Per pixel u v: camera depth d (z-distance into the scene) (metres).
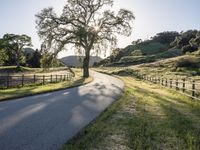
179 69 77.56
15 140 8.16
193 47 140.00
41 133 9.05
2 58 111.00
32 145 7.68
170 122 11.11
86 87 31.73
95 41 56.53
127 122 10.94
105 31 57.09
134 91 26.59
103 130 9.53
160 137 8.77
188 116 13.03
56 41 53.62
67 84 35.41
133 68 92.31
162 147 7.82
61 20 54.66
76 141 8.01
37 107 14.83
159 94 24.06
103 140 8.34
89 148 7.47
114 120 11.49
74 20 56.25
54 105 15.81
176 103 17.83
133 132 9.21
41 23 53.66
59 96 20.97
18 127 9.85
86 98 19.92
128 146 7.79
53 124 10.48
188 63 81.38
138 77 63.47
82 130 9.39
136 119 11.65
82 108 14.84
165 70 80.00
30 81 42.09
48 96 20.86
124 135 8.97
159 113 13.55
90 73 82.88
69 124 10.55
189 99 19.78
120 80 51.00
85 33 53.34
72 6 56.19
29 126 10.05
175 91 25.91
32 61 143.25
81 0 55.69
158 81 39.19
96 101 18.22
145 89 30.08
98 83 40.59
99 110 14.23
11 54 113.69
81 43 55.44
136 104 16.73
